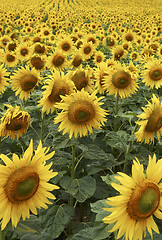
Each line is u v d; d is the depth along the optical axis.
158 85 7.26
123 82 5.94
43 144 4.49
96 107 3.56
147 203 2.13
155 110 3.42
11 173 2.22
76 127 3.63
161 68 7.13
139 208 2.13
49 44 14.34
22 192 2.22
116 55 10.68
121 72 5.95
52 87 4.06
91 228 3.24
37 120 5.20
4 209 2.23
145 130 3.61
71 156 4.21
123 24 26.72
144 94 8.02
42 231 3.42
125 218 2.16
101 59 10.03
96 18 29.89
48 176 2.32
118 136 4.38
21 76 5.13
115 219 2.13
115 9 41.06
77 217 4.75
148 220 2.29
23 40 13.20
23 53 9.84
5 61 9.52
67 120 3.59
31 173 2.26
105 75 6.37
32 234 3.18
